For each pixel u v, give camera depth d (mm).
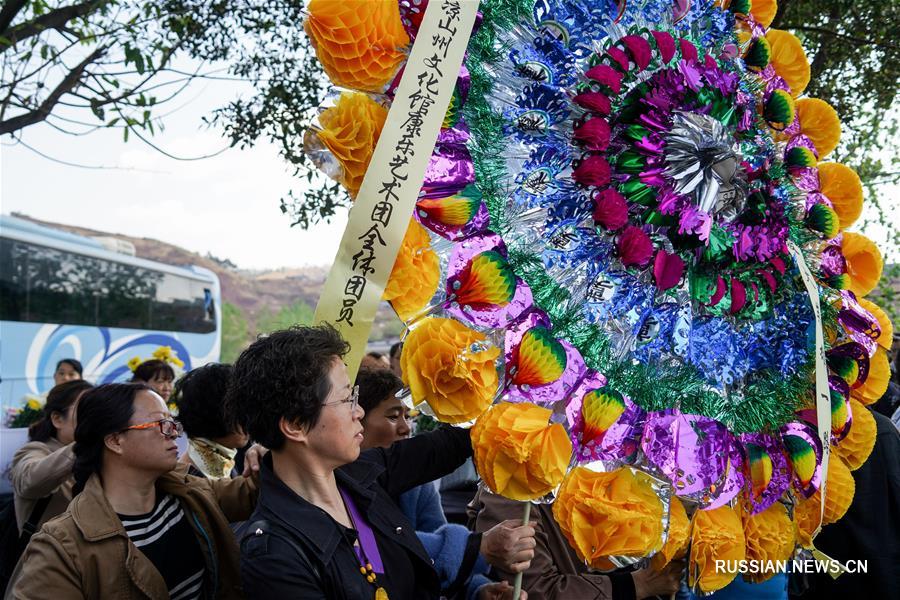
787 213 2311
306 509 1656
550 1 1940
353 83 1741
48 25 4055
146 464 2047
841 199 2492
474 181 1845
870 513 2781
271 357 1670
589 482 1841
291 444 1698
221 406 2727
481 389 1718
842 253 2502
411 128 1695
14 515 2951
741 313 2135
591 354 1929
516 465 1731
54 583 1859
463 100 1856
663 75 2016
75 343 10891
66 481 2859
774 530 2113
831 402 2283
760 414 2119
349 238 1682
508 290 1815
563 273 1932
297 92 5430
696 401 2020
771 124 2312
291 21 5320
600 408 1869
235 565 2174
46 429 3334
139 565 1946
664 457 1903
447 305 1798
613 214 1907
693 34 2205
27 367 10062
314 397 1646
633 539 1780
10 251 10039
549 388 1852
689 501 1956
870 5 4754
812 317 2254
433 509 2725
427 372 1707
